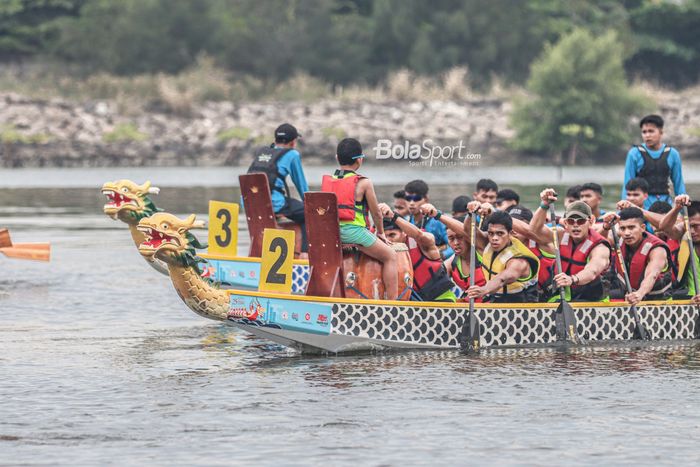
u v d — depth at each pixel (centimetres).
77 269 5978
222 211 4716
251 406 2822
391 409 2783
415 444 2478
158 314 4462
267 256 3484
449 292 3766
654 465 2325
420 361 3388
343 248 3584
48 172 17900
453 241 3869
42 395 2966
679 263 4038
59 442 2511
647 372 3228
